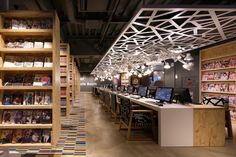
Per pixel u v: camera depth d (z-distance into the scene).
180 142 4.83
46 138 4.12
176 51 8.79
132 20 5.27
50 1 6.29
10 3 6.04
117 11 7.56
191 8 4.53
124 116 6.25
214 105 5.45
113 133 6.11
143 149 4.63
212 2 6.46
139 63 12.40
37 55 4.38
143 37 7.26
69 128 6.75
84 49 12.86
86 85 35.06
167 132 4.82
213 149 4.66
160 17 5.42
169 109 4.84
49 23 4.24
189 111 4.87
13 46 4.20
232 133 5.76
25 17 4.27
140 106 6.15
